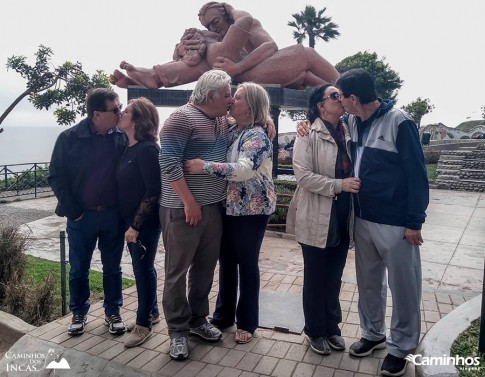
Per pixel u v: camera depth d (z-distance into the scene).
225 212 2.97
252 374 2.65
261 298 3.83
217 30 7.14
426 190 2.47
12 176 12.80
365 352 2.82
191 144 2.75
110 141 3.12
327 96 2.72
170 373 2.68
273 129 2.97
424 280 4.56
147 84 6.99
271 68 6.68
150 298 3.08
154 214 2.98
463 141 17.36
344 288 4.11
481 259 5.38
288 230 2.92
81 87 9.11
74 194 3.08
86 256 3.20
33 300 3.63
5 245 4.05
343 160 2.74
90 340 3.11
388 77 26.14
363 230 2.71
